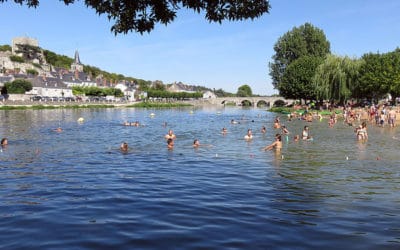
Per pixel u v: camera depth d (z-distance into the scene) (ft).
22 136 129.90
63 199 47.01
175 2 31.17
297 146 102.22
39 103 380.78
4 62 642.22
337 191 51.19
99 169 68.23
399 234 34.99
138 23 32.09
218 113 339.16
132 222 38.22
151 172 65.46
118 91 594.65
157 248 31.65
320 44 370.73
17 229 36.19
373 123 189.57
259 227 36.76
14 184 55.47
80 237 34.09
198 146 103.86
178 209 42.78
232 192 50.78
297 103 431.84
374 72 270.67
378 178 59.88
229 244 32.50
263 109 454.81
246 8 31.81
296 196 48.57
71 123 195.72
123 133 145.38
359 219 39.22
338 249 31.58
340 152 90.27
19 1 34.45
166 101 603.67
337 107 309.01
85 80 643.45
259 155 86.12
